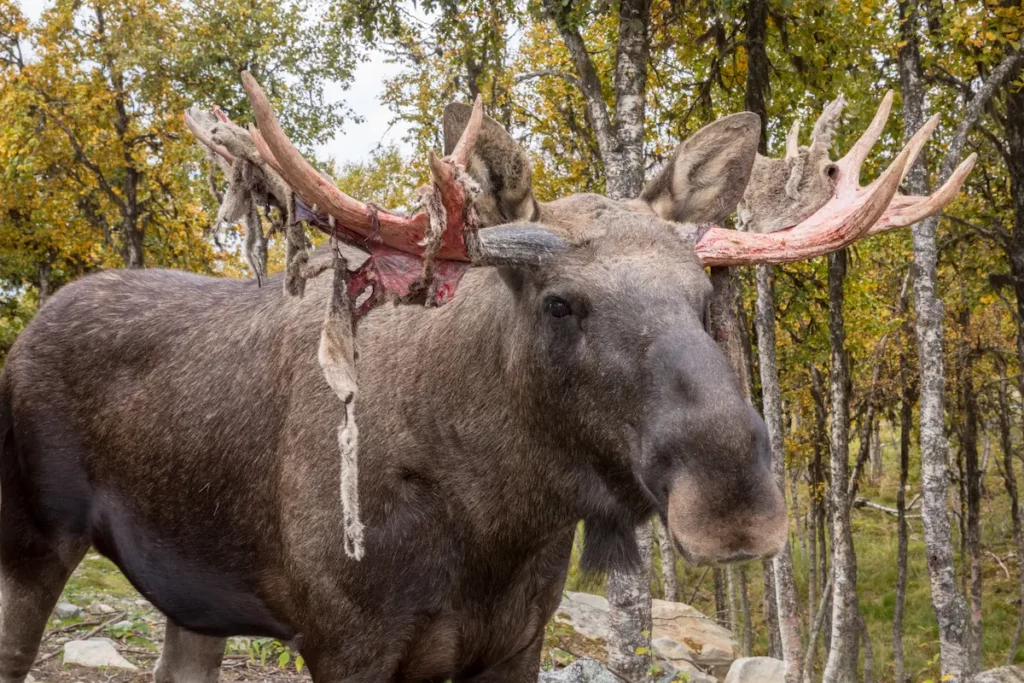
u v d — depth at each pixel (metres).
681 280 2.68
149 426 3.71
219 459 3.51
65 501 3.97
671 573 18.38
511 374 2.94
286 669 6.60
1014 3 10.80
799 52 12.20
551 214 2.93
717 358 2.49
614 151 9.09
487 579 3.15
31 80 17.09
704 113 11.73
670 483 2.41
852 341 17.06
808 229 3.15
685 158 3.27
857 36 11.70
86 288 4.16
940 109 14.12
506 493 3.04
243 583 3.53
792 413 23.75
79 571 10.05
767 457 2.39
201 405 3.60
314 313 3.42
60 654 6.50
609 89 13.81
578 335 2.71
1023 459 23.19
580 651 9.76
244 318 3.69
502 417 3.00
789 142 3.52
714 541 2.29
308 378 3.31
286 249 2.69
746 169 3.32
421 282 2.69
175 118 17.53
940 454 11.40
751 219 3.41
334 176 20.77
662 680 7.62
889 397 20.44
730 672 10.85
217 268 18.19
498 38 10.24
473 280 3.18
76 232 19.08
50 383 3.99
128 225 17.88
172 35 17.36
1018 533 21.17
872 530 31.44
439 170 2.50
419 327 3.21
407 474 3.09
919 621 24.33
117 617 7.41
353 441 2.60
